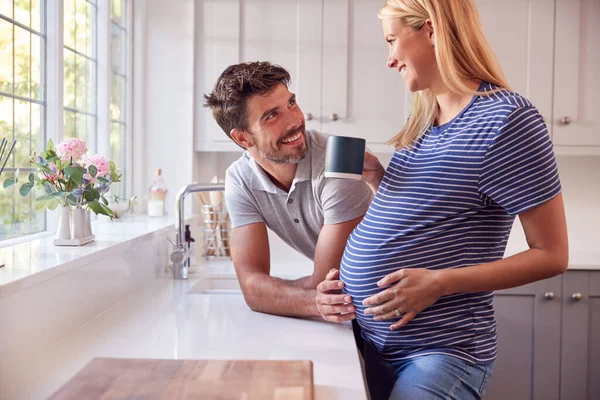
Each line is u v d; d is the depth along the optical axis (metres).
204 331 1.43
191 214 3.04
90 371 1.00
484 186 1.17
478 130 1.18
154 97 2.99
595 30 2.97
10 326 1.13
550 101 2.98
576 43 2.97
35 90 2.02
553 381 2.71
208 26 2.98
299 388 0.92
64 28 2.27
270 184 1.64
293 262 3.02
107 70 2.61
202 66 2.99
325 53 2.97
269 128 1.50
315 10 2.96
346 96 2.98
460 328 1.23
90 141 2.56
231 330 1.44
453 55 1.24
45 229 2.08
